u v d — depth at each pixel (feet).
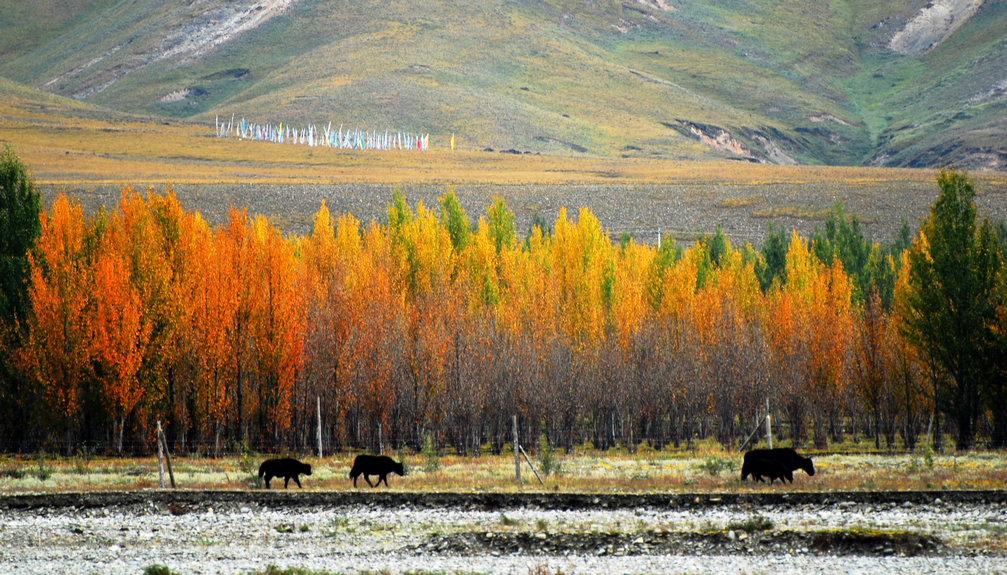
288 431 488.02
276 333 463.42
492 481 321.93
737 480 314.55
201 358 456.04
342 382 475.31
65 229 461.37
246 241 484.74
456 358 486.38
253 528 265.75
